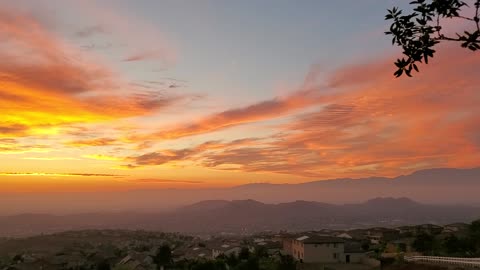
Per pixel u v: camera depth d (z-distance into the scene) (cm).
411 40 1121
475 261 5631
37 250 17512
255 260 9094
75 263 12862
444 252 8562
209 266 9512
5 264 12581
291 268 8744
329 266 9125
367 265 9100
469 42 1064
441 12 1084
